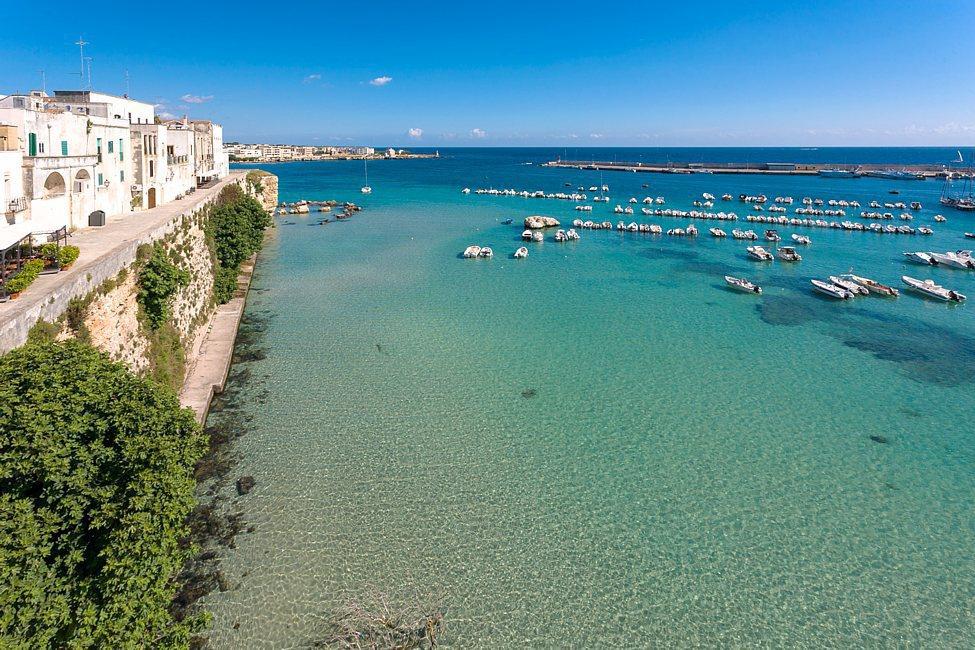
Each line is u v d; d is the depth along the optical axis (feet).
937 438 102.47
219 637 61.87
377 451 95.14
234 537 75.46
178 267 125.39
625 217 361.10
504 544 75.92
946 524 80.74
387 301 176.86
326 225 324.19
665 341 147.13
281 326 151.94
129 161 156.46
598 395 116.67
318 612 65.36
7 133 111.75
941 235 299.99
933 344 147.33
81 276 80.59
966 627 65.26
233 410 106.83
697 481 89.61
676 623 65.46
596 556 74.38
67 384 51.98
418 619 65.05
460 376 123.85
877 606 67.82
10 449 45.44
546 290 193.88
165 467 54.08
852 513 82.84
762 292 194.49
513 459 94.12
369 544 75.15
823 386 122.42
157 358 102.89
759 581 71.10
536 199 461.37
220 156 301.63
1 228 84.38
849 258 247.50
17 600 42.50
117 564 47.29
